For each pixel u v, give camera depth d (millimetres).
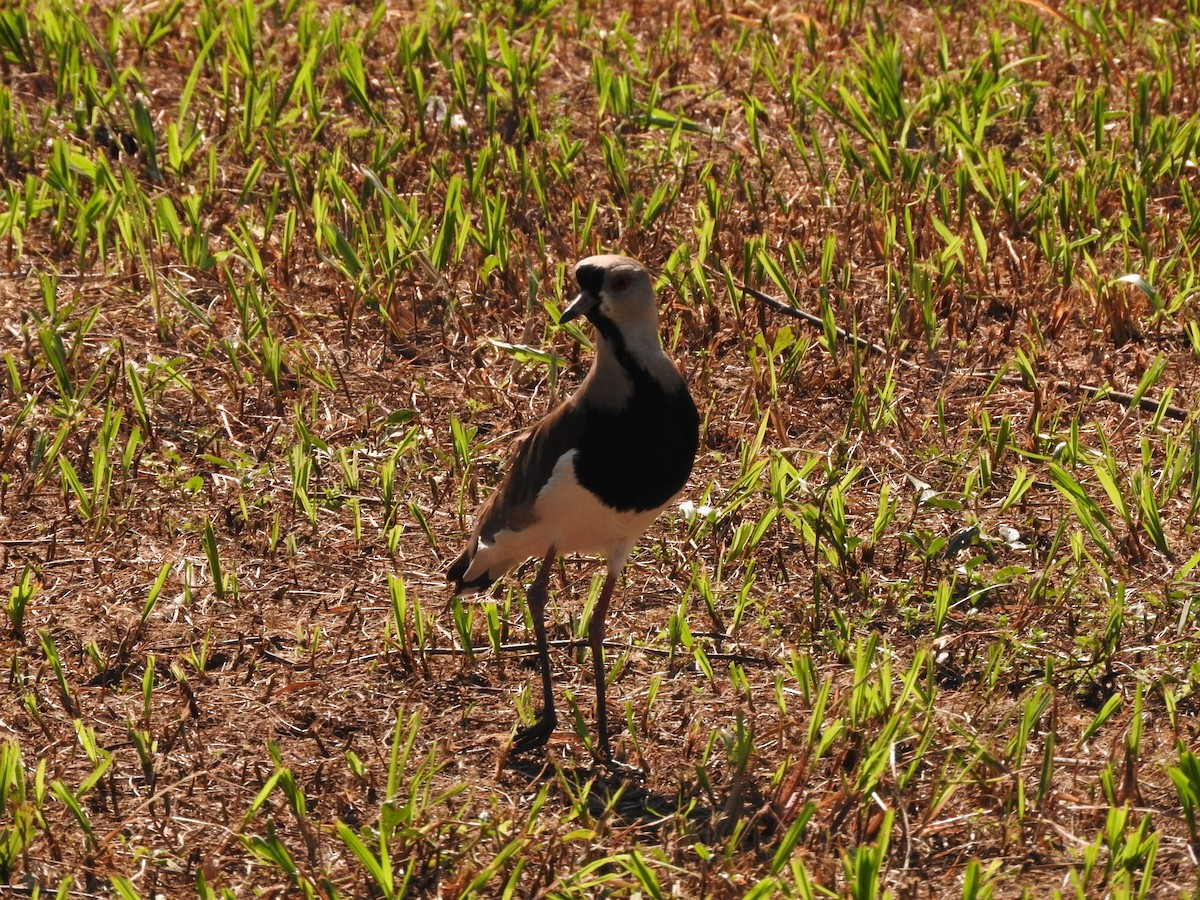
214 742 9250
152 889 8023
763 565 10961
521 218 15203
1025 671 9766
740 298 13750
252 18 17953
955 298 13992
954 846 8305
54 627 10242
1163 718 9305
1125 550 10820
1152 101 17547
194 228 14109
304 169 15781
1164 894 7891
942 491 11641
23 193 15086
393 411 12641
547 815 8711
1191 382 12883
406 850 8172
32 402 11875
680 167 16094
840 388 12898
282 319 13617
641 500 8984
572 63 18734
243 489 11672
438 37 18656
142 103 16297
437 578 10898
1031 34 18859
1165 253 14594
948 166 16000
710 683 9836
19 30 17906
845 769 8891
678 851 8258
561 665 10094
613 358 8734
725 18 19797
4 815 8383
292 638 10266
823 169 15641
